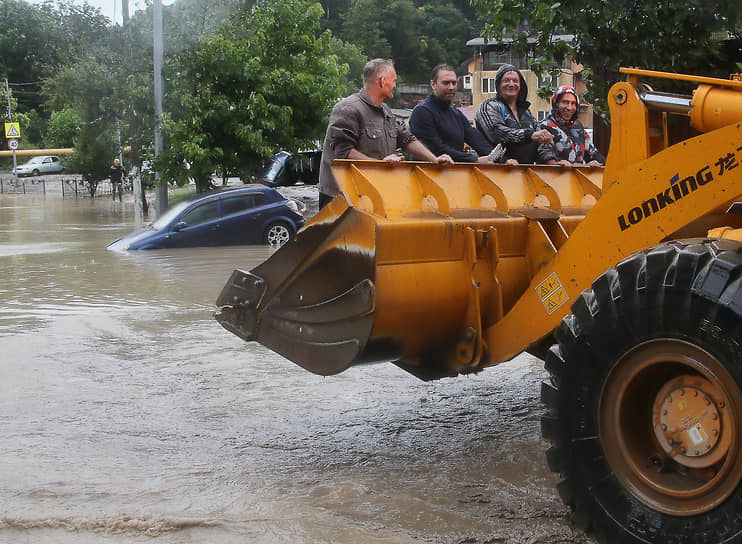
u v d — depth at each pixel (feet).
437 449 16.90
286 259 15.98
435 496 14.34
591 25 28.25
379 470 15.72
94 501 14.12
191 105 68.49
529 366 23.88
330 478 15.28
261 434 17.92
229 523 13.24
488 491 14.56
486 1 29.78
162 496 14.37
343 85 74.23
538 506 13.85
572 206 18.16
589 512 11.89
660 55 28.40
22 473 15.43
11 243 62.03
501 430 18.11
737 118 12.69
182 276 41.88
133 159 79.05
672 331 10.96
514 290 16.34
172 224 57.00
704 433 10.99
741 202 13.14
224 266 46.01
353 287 14.70
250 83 70.18
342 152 19.20
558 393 12.19
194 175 70.74
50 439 17.51
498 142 22.82
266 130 70.49
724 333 10.44
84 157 95.61
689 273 10.81
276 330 16.20
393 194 15.44
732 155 11.94
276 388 21.47
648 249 11.60
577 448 12.00
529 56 31.09
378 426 18.44
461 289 15.52
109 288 37.93
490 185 16.63
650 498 11.30
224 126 69.51
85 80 78.38
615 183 13.42
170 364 23.88
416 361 16.26
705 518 10.72
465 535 12.73
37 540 12.69
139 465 15.98
